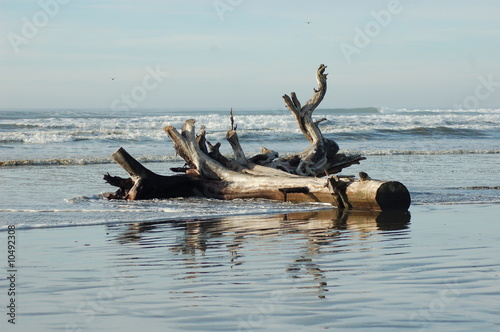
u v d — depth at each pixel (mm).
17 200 31406
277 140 79312
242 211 27719
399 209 27750
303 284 13945
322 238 20594
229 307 12180
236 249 18734
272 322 11164
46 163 53938
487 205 29312
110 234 21859
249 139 79688
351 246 18938
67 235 21594
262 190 31453
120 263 16688
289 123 108750
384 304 12164
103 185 39062
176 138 33531
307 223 24344
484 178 42062
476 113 193625
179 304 12453
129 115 150750
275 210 28062
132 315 11750
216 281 14398
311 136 34719
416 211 27484
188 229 23031
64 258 17422
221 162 33719
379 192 27250
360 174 28406
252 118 118938
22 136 76250
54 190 36219
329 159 35344
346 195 28484
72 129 94812
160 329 10906
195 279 14656
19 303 12641
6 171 47406
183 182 33344
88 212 27453
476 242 19359
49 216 26000
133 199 32281
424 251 17844
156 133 82562
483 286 13516
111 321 11398
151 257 17547
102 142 75562
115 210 28094
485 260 16422
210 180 33031
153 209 28484
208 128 101875
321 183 29453
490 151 66875
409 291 13141
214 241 20281
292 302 12422
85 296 13148
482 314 11469
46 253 18172
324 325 10969
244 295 13062
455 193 34031
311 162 33906
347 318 11336
